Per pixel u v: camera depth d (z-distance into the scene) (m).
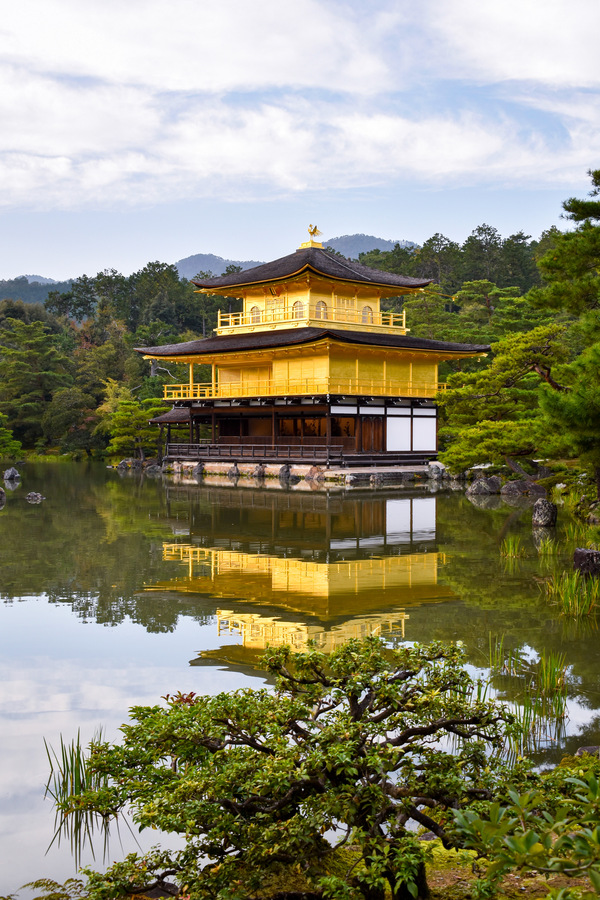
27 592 20.03
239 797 6.88
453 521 33.41
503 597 18.91
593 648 14.90
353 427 58.56
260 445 60.16
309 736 7.27
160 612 17.73
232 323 68.62
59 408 88.69
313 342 54.28
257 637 15.50
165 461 67.00
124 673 13.64
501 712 7.51
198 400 64.69
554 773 7.24
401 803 6.63
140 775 7.93
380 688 7.31
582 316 26.34
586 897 4.49
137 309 166.38
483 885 5.75
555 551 25.50
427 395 60.62
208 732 7.39
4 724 11.59
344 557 24.67
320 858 6.87
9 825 8.95
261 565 23.42
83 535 29.88
